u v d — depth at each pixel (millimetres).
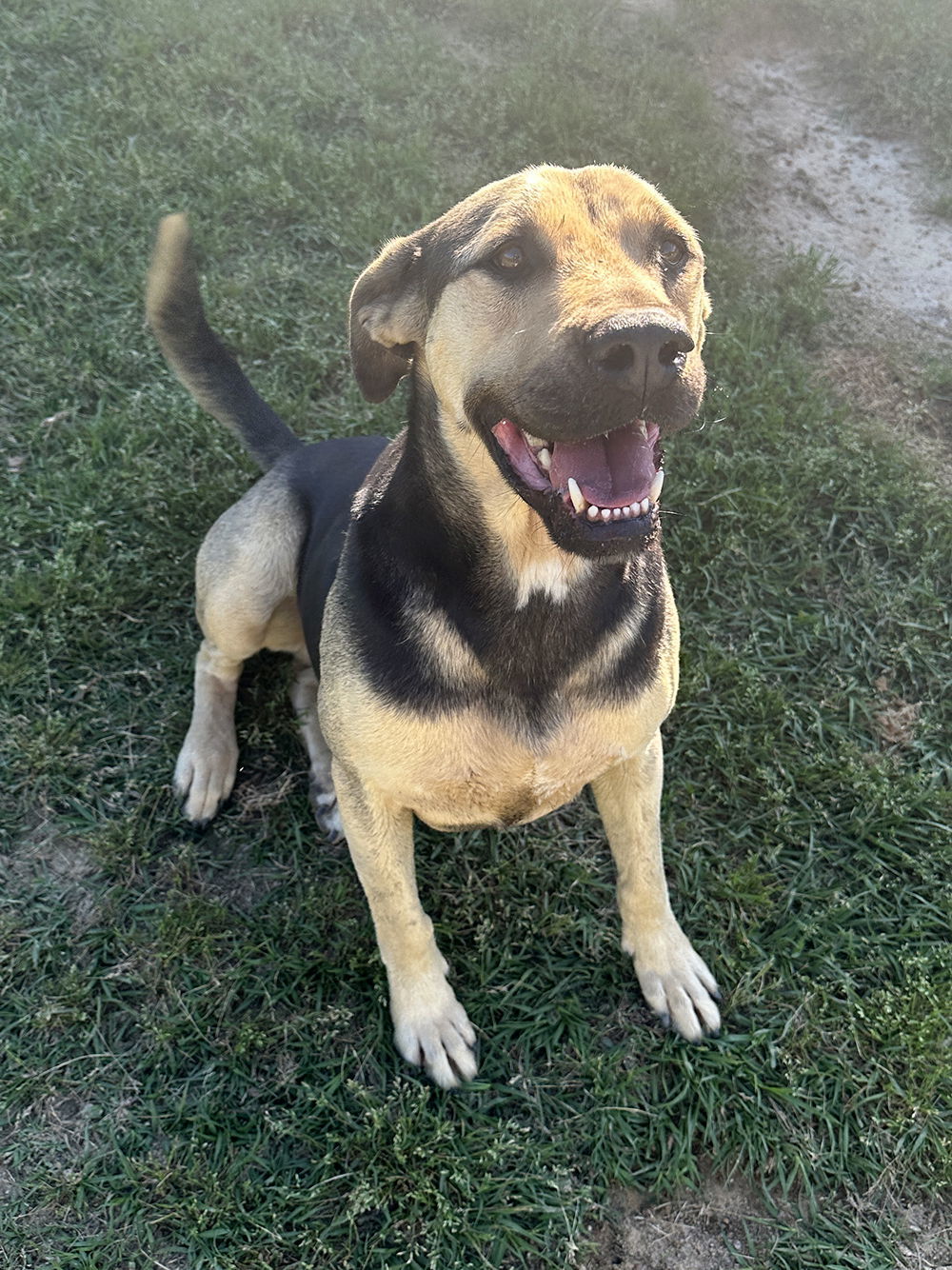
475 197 528
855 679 850
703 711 819
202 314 788
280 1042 654
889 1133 622
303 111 1312
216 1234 570
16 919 691
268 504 750
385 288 570
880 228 1289
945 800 768
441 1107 623
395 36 1425
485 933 696
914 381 1098
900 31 1478
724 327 1103
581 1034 660
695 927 712
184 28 1380
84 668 821
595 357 427
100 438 954
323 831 757
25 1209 580
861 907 725
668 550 922
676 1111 634
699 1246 585
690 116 1374
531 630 534
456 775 557
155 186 1166
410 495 549
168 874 730
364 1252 573
